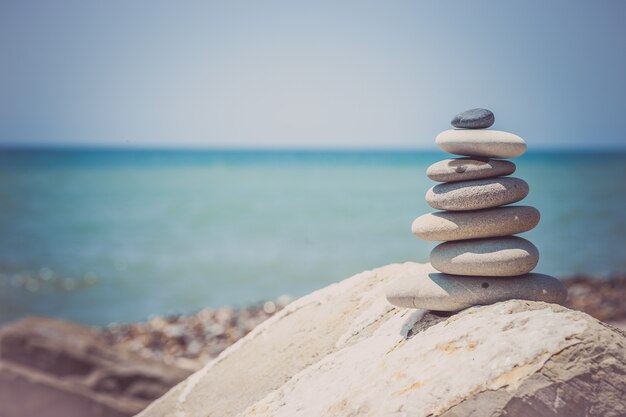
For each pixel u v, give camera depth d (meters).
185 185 59.78
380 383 4.17
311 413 4.30
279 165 105.81
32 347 8.41
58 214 38.78
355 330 5.16
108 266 23.36
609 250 25.06
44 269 22.98
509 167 4.57
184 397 5.66
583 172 75.12
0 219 36.69
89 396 7.79
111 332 14.59
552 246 25.97
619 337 3.95
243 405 5.03
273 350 5.51
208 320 15.08
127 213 39.06
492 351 3.91
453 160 4.57
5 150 153.88
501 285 4.39
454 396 3.80
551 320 3.99
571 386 3.75
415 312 4.77
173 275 21.69
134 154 144.50
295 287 19.61
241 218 36.59
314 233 30.52
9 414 7.62
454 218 4.46
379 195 48.94
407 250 25.48
